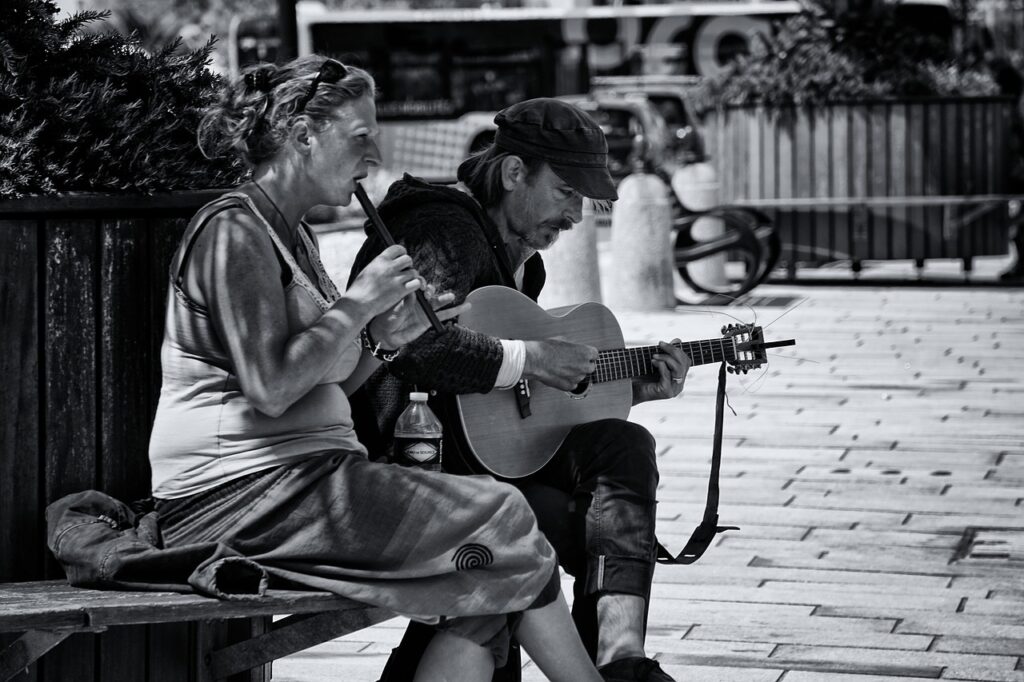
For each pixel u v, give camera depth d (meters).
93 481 4.07
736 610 5.80
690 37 30.41
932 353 12.13
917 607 5.81
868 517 7.16
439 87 30.16
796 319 14.26
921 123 16.91
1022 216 17.75
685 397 10.48
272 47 30.11
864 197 16.97
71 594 3.65
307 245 4.00
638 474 4.24
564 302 13.80
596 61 30.50
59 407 4.02
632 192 14.75
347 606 3.63
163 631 4.14
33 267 3.95
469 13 30.14
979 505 7.36
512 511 3.75
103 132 4.14
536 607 3.79
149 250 4.12
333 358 3.68
